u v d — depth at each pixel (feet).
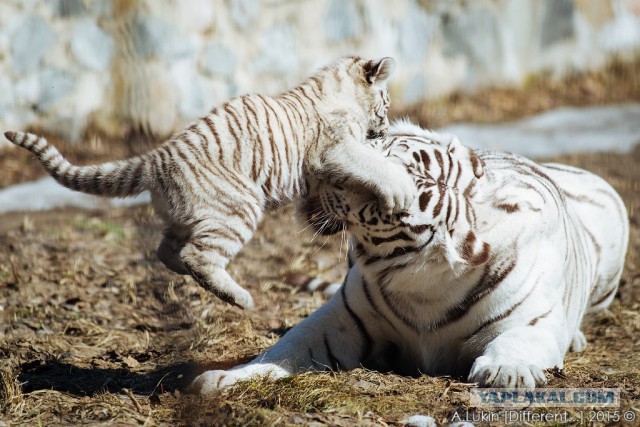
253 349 29.78
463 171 26.71
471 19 74.79
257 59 63.10
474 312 26.27
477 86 75.82
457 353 27.22
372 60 35.53
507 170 29.35
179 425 22.31
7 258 38.99
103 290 35.76
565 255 27.96
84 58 57.72
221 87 61.67
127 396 24.82
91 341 30.40
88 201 50.65
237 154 29.35
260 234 44.73
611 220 34.24
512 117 72.54
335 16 66.44
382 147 28.86
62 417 23.08
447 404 23.59
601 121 71.77
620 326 34.24
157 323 32.50
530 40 79.20
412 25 70.90
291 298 36.45
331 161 28.99
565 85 80.23
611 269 34.53
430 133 28.58
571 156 60.70
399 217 25.48
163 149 28.99
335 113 32.71
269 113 30.66
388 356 28.60
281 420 21.99
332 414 22.68
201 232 28.09
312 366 26.35
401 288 26.45
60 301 34.17
